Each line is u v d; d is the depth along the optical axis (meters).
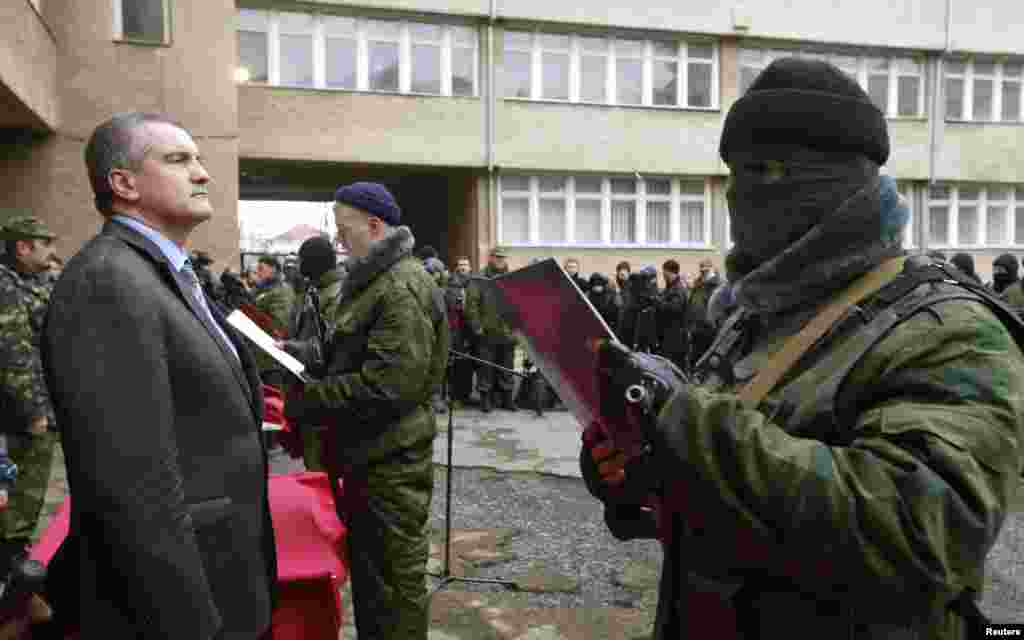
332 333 2.76
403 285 2.64
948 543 0.83
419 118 16.83
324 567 2.47
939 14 19.86
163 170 1.83
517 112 17.48
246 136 15.77
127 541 1.53
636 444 0.99
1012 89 20.88
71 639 1.78
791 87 1.08
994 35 20.22
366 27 16.52
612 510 1.30
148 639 1.54
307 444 4.26
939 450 0.85
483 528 4.68
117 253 1.70
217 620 1.62
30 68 9.59
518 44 17.56
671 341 9.82
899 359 0.95
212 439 1.73
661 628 1.19
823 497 0.86
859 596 0.90
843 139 1.05
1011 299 7.43
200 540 1.68
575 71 17.95
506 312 1.20
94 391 1.56
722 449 0.92
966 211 21.02
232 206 12.86
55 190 11.61
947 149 20.36
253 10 15.81
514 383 9.12
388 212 2.84
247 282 12.07
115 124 1.83
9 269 3.93
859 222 1.05
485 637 3.19
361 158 16.50
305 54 16.20
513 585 3.75
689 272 19.08
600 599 3.63
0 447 3.22
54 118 11.28
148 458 1.56
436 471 6.10
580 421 1.15
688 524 1.09
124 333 1.60
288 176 19.47
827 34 19.19
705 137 18.77
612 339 1.08
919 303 0.98
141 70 12.18
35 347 3.99
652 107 18.36
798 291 1.08
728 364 1.22
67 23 11.66
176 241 1.91
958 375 0.90
